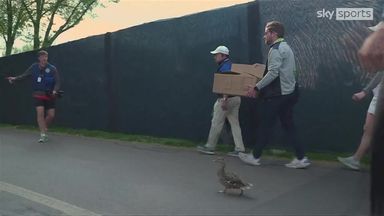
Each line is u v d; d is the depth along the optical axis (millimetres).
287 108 6660
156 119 9602
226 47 7984
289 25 7473
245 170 6656
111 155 8141
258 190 5719
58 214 5246
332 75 7176
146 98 9766
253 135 7957
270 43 6637
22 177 6801
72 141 9828
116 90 10430
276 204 5195
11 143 9773
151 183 6234
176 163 7336
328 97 7234
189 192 5766
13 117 13781
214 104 8336
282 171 6555
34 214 5285
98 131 10859
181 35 8969
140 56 9789
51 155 8305
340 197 5355
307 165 6641
